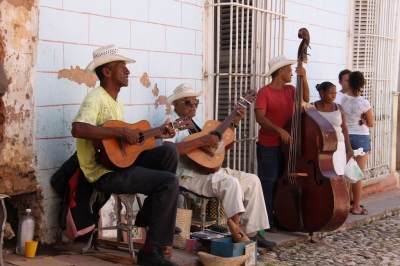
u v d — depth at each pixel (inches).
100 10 200.1
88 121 164.9
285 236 227.5
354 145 283.0
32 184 180.9
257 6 258.5
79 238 181.5
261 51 261.0
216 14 262.1
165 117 228.8
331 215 209.5
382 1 354.6
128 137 165.3
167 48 227.8
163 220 165.8
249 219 204.5
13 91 173.0
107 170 169.9
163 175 167.5
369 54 348.2
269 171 224.7
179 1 231.9
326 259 205.9
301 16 299.1
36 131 181.2
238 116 211.6
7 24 169.9
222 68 263.9
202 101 247.1
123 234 192.2
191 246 192.7
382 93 362.9
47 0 181.9
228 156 246.1
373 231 256.2
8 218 188.4
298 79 218.7
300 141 216.7
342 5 337.1
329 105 255.8
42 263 167.9
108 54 173.3
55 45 185.5
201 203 203.3
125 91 210.4
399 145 447.8
